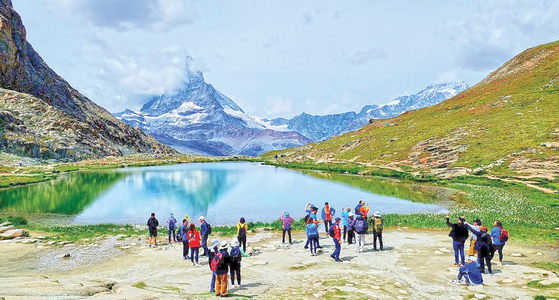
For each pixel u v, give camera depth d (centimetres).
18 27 14838
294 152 12106
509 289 1180
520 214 2930
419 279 1376
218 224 3053
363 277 1427
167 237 2517
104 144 12769
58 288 1037
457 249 1571
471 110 9350
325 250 2052
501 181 4797
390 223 2836
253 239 2438
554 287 1179
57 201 4172
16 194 4672
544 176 4659
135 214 3466
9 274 1545
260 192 4869
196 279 1466
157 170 8375
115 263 1809
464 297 1105
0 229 2566
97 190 5081
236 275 1386
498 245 1557
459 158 6253
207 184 5772
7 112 10338
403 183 5666
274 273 1543
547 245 1986
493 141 6391
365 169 7269
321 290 1209
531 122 6762
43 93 14138
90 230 2709
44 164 9231
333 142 11775
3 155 8969
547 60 10900
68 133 11412
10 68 13225
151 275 1558
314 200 4212
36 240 2331
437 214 3092
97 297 952
